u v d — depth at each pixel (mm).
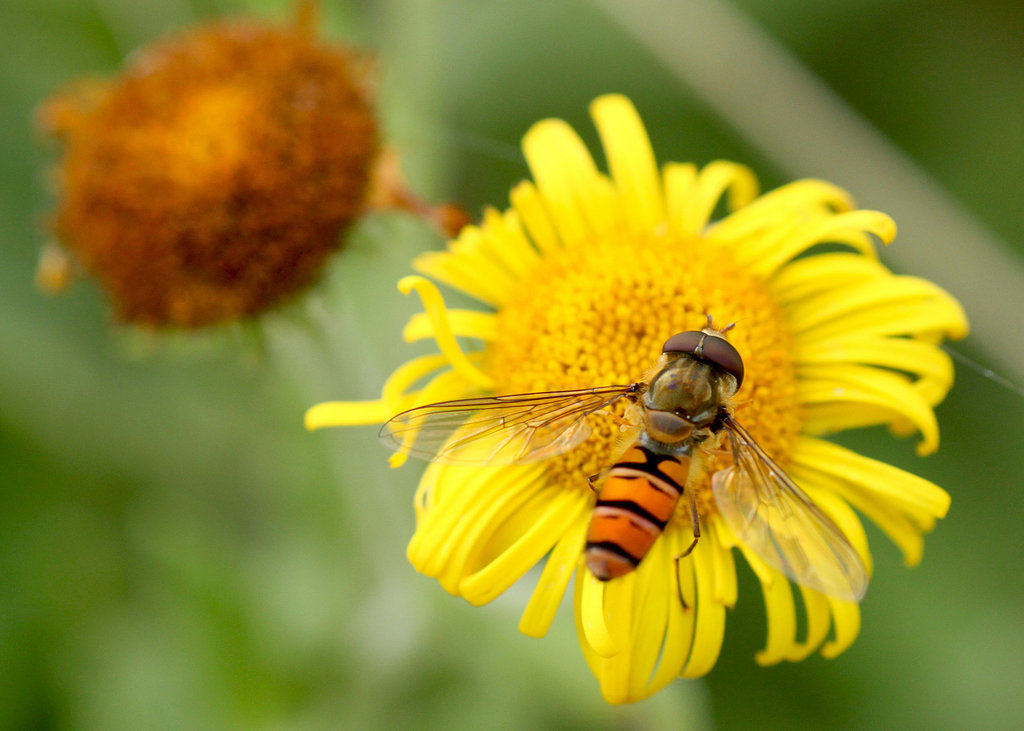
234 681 151
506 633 148
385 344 153
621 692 131
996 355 152
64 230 146
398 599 156
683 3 156
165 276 143
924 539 153
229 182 141
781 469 132
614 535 129
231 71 144
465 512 133
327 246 144
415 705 155
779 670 153
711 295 135
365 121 145
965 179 158
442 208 144
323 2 156
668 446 132
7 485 158
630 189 139
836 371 136
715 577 133
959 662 151
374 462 154
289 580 157
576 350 135
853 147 155
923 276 153
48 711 154
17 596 156
